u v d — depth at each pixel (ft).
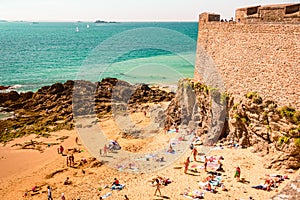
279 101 79.56
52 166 99.19
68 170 95.40
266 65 83.87
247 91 90.27
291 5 84.48
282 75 78.84
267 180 71.67
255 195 68.49
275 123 79.41
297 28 75.05
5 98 173.88
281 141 77.10
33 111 159.94
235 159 85.25
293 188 50.67
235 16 108.88
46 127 137.39
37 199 80.74
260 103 84.43
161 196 73.36
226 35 101.09
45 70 294.25
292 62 76.13
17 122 144.05
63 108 157.48
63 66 314.35
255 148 86.48
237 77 94.89
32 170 97.55
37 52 438.40
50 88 176.55
